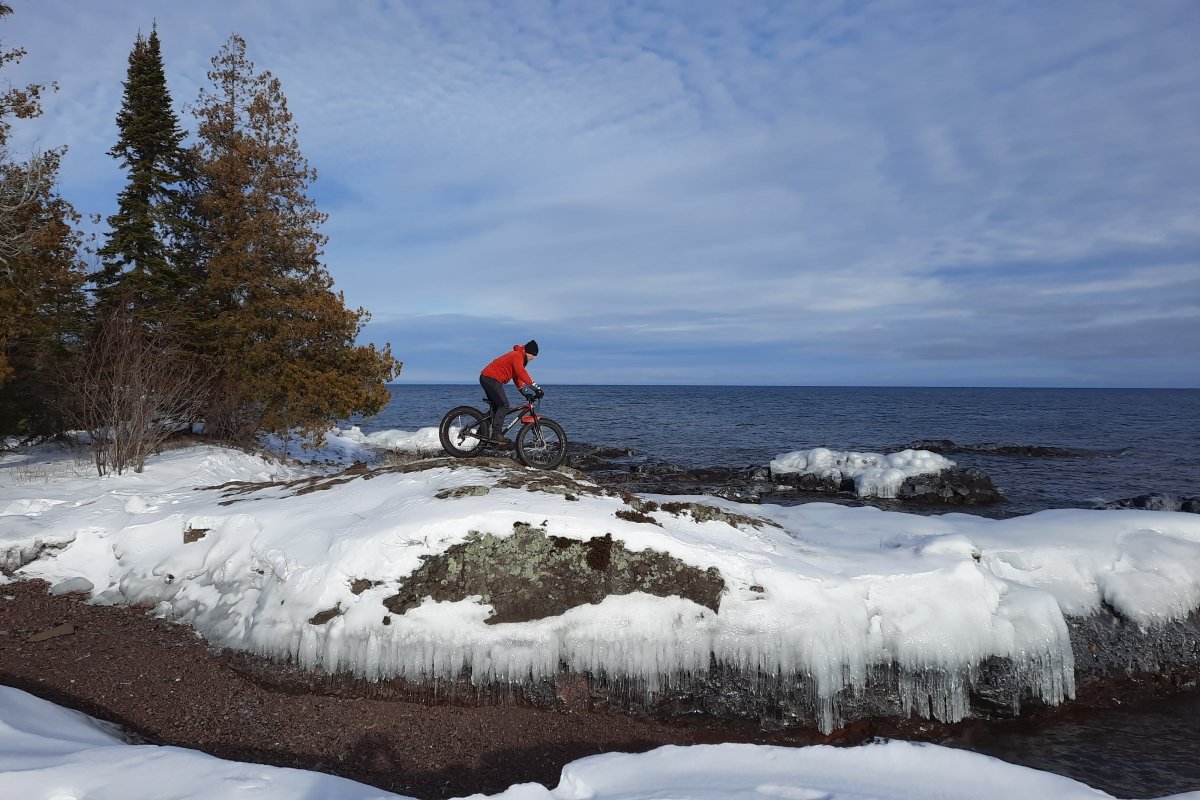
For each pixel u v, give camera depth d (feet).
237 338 64.90
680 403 299.58
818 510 34.06
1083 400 392.68
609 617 23.71
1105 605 27.73
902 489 66.85
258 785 13.12
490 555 24.29
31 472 45.88
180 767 13.78
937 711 24.06
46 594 28.17
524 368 34.40
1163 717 24.58
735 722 23.13
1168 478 79.25
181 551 28.91
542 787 13.32
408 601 23.59
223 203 66.18
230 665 23.57
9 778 12.66
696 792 12.72
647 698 23.34
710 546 25.53
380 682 22.88
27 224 51.65
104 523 31.45
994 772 13.78
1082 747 22.63
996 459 97.09
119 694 21.53
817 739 22.85
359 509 28.09
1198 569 28.66
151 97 69.00
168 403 50.26
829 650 23.54
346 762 19.24
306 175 73.51
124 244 65.26
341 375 67.87
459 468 30.76
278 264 69.87
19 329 49.52
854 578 24.99
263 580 26.00
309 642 23.16
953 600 24.81
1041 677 24.82
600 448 101.71
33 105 49.75
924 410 244.01
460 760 19.84
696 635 23.62
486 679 22.99
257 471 56.13
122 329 50.03
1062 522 30.96
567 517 25.29
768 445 115.55
